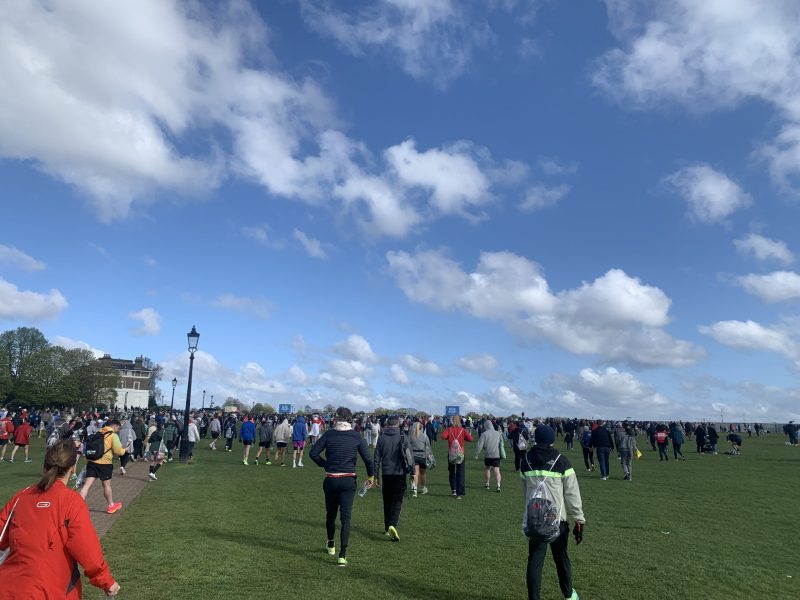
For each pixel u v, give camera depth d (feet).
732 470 83.20
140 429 86.28
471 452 116.26
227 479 63.93
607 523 41.29
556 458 22.25
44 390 316.60
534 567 21.36
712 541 35.55
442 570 27.78
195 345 88.38
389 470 34.22
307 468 79.56
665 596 24.57
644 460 101.81
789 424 162.30
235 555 29.45
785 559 31.30
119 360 554.05
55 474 14.01
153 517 39.75
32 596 12.87
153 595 22.99
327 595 23.39
